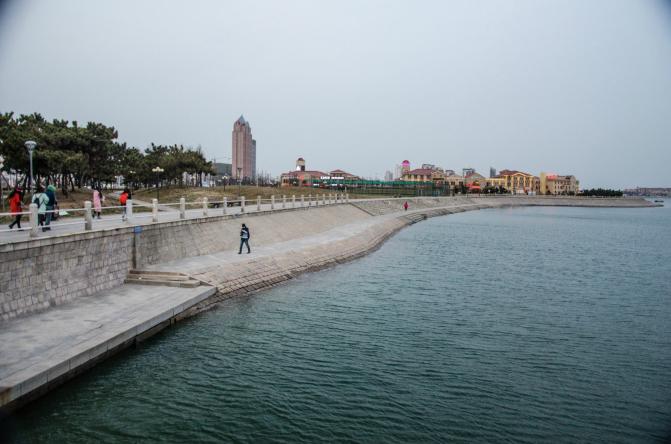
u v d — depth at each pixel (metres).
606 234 73.25
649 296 30.30
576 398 15.88
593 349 20.39
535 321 24.23
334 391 15.73
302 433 13.25
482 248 51.81
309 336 20.72
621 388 16.69
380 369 17.56
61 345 15.50
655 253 51.31
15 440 12.27
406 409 14.76
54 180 67.75
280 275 31.16
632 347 20.75
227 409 14.30
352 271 35.72
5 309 17.38
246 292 27.05
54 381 13.99
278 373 16.86
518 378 17.25
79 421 13.20
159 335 19.48
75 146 60.53
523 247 53.94
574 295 30.19
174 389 15.29
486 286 32.03
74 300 20.77
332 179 151.00
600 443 13.30
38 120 65.06
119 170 94.19
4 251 17.20
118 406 14.07
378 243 52.12
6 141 47.88
